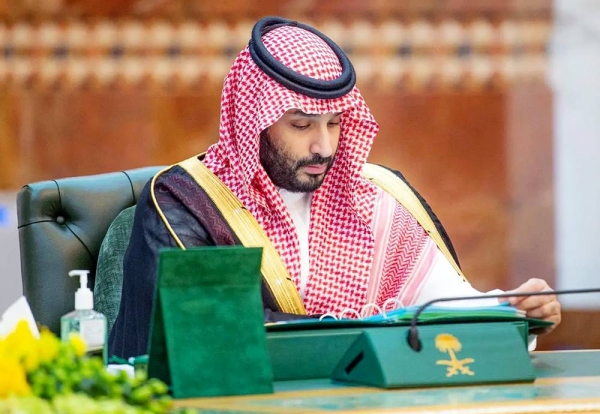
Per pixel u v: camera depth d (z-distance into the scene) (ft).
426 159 61.26
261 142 26.53
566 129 61.11
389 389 18.97
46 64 60.54
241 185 26.94
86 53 60.54
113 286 28.99
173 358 18.39
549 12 60.90
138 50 60.64
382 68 60.95
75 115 60.59
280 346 19.94
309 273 27.02
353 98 26.50
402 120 61.11
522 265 61.36
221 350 18.62
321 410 17.04
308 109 25.50
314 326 20.17
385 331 19.57
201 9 60.44
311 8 60.54
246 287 19.01
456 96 61.11
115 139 60.80
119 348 26.50
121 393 15.48
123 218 29.48
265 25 27.30
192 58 60.80
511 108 61.16
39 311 29.17
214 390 18.45
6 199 59.26
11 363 15.15
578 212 61.16
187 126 60.95
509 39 60.95
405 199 29.22
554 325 23.75
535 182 61.31
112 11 60.49
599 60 60.80
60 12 60.39
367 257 27.50
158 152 60.95
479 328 19.94
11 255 41.73
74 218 29.99
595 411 17.30
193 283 18.72
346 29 60.75
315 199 27.50
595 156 61.00
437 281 27.84
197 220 26.43
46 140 60.59
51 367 15.69
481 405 17.26
